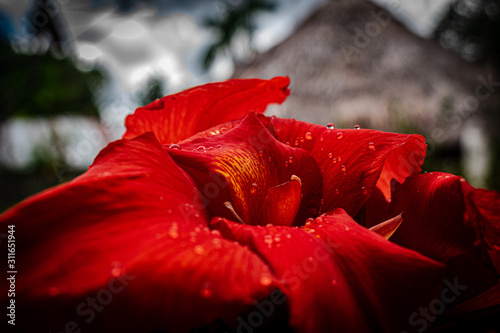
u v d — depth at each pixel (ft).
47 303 0.15
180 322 0.16
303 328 0.17
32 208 0.16
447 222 0.23
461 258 0.23
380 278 0.19
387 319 0.18
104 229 0.17
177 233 0.18
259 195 0.26
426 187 0.25
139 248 0.17
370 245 0.21
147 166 0.21
